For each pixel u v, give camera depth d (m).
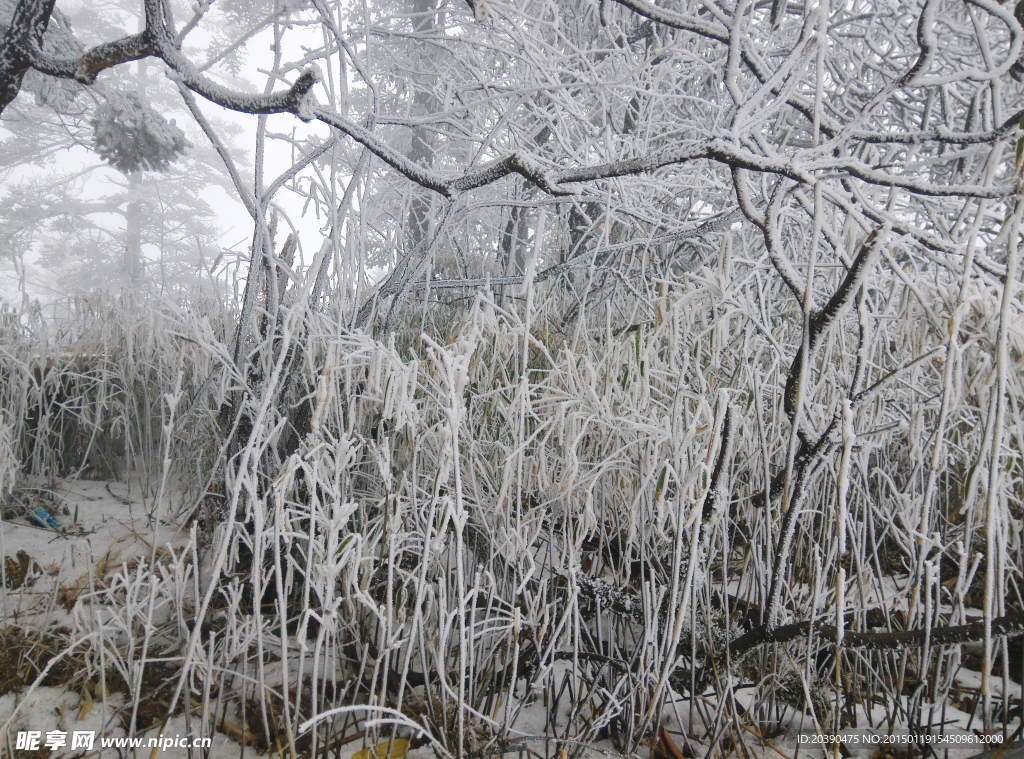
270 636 1.41
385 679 1.15
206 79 1.20
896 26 2.40
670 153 1.06
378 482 1.66
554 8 1.94
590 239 2.69
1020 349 1.14
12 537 1.85
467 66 2.08
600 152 2.30
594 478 1.37
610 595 1.49
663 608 1.42
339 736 1.28
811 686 1.42
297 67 1.57
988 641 1.03
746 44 1.25
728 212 1.97
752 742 1.35
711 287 1.38
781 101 1.21
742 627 1.50
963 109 2.82
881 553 1.97
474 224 3.42
